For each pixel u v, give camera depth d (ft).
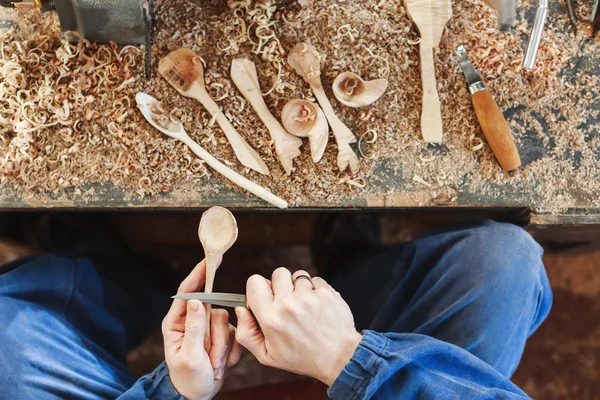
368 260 3.24
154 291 3.31
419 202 2.66
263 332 2.03
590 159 2.75
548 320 4.02
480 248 2.67
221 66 2.61
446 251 2.78
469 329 2.53
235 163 2.60
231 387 3.75
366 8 2.69
